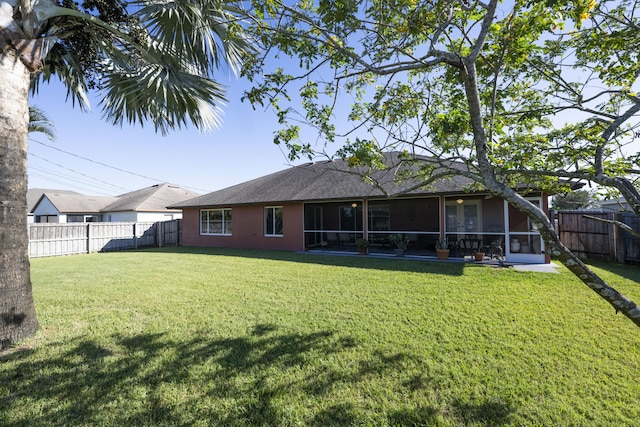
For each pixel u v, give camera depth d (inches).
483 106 114.3
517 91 113.7
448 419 86.8
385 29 97.5
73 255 516.1
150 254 490.0
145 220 903.1
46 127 415.5
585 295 204.5
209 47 191.8
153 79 192.9
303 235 510.9
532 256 346.3
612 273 276.2
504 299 197.2
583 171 87.3
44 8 140.1
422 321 159.5
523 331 144.8
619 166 89.9
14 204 134.6
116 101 231.5
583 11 71.5
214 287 240.4
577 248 390.3
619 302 64.7
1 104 128.1
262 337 141.4
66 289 236.5
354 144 106.3
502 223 379.6
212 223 624.7
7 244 132.7
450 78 105.0
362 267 327.3
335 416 88.7
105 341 137.3
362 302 194.4
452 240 419.2
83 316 170.7
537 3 75.8
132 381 106.3
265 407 93.0
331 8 85.2
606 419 85.8
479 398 95.6
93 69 206.1
